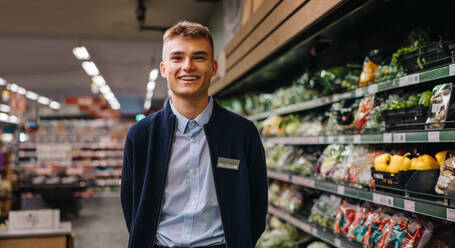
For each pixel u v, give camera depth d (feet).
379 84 7.07
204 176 5.04
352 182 7.96
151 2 22.36
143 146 5.18
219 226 5.00
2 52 35.06
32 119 66.59
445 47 5.65
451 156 5.65
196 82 4.86
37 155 46.52
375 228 7.08
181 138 5.10
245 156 5.25
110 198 41.93
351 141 7.90
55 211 11.00
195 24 4.93
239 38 12.97
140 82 53.98
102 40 31.60
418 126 6.01
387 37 8.73
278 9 8.97
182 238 4.84
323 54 11.32
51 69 43.19
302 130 11.28
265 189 5.55
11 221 10.76
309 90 10.57
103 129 49.96
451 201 5.13
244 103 18.12
